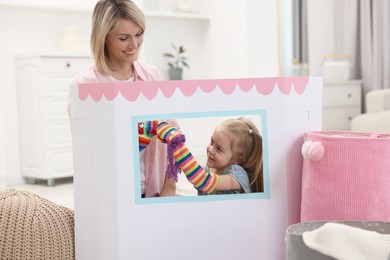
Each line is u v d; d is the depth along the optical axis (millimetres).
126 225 1145
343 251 915
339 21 4988
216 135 1285
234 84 1159
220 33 4375
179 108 1145
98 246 1175
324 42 4988
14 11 3717
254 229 1190
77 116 1172
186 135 1448
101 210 1160
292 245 982
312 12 4883
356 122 3723
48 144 3531
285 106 1181
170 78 4309
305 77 1207
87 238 1197
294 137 1203
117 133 1132
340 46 5004
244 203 1184
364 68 4773
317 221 1063
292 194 1210
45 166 3533
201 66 4609
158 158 1366
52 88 3529
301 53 4789
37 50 3828
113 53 1492
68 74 3592
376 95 3906
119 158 1136
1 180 3555
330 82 4520
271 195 1193
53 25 3896
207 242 1173
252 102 1169
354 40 4852
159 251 1160
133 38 1459
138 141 1220
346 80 4664
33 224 1266
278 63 4555
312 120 1229
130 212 1145
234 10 4207
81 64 3648
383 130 3445
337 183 1114
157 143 1351
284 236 1204
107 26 1416
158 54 4375
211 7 4414
